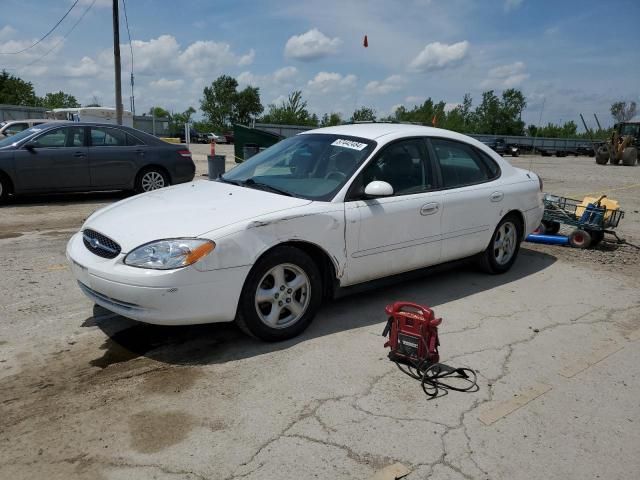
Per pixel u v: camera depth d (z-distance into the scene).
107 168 9.92
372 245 4.23
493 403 3.16
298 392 3.20
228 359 3.60
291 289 3.84
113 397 3.11
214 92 84.62
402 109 59.91
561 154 47.09
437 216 4.70
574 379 3.48
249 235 3.54
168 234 3.47
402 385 3.32
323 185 4.21
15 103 60.62
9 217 8.40
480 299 4.94
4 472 2.46
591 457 2.70
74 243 3.97
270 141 13.50
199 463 2.55
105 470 2.50
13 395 3.12
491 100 61.03
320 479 2.46
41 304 4.54
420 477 2.50
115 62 21.31
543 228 7.62
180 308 3.37
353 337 3.98
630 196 13.30
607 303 4.96
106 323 4.16
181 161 10.77
